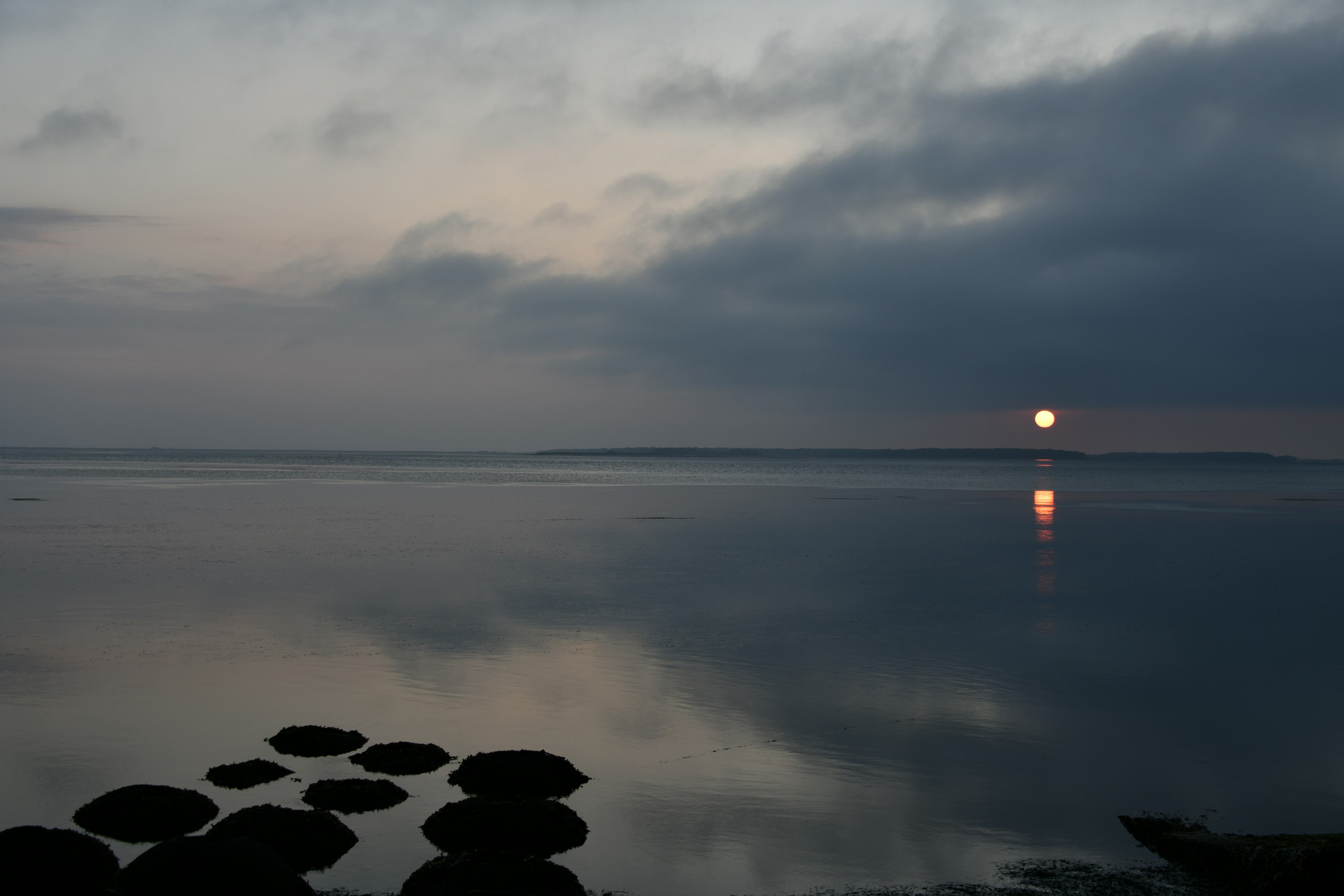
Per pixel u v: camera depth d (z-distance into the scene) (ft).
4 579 80.84
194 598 72.13
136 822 30.17
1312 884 26.03
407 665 52.03
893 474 562.66
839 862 29.19
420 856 28.96
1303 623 67.67
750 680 50.03
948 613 70.28
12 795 33.17
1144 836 31.04
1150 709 45.44
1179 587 84.94
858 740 40.47
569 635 60.44
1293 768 37.55
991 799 34.24
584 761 37.68
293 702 44.70
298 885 25.48
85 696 45.09
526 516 164.25
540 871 26.30
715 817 32.48
